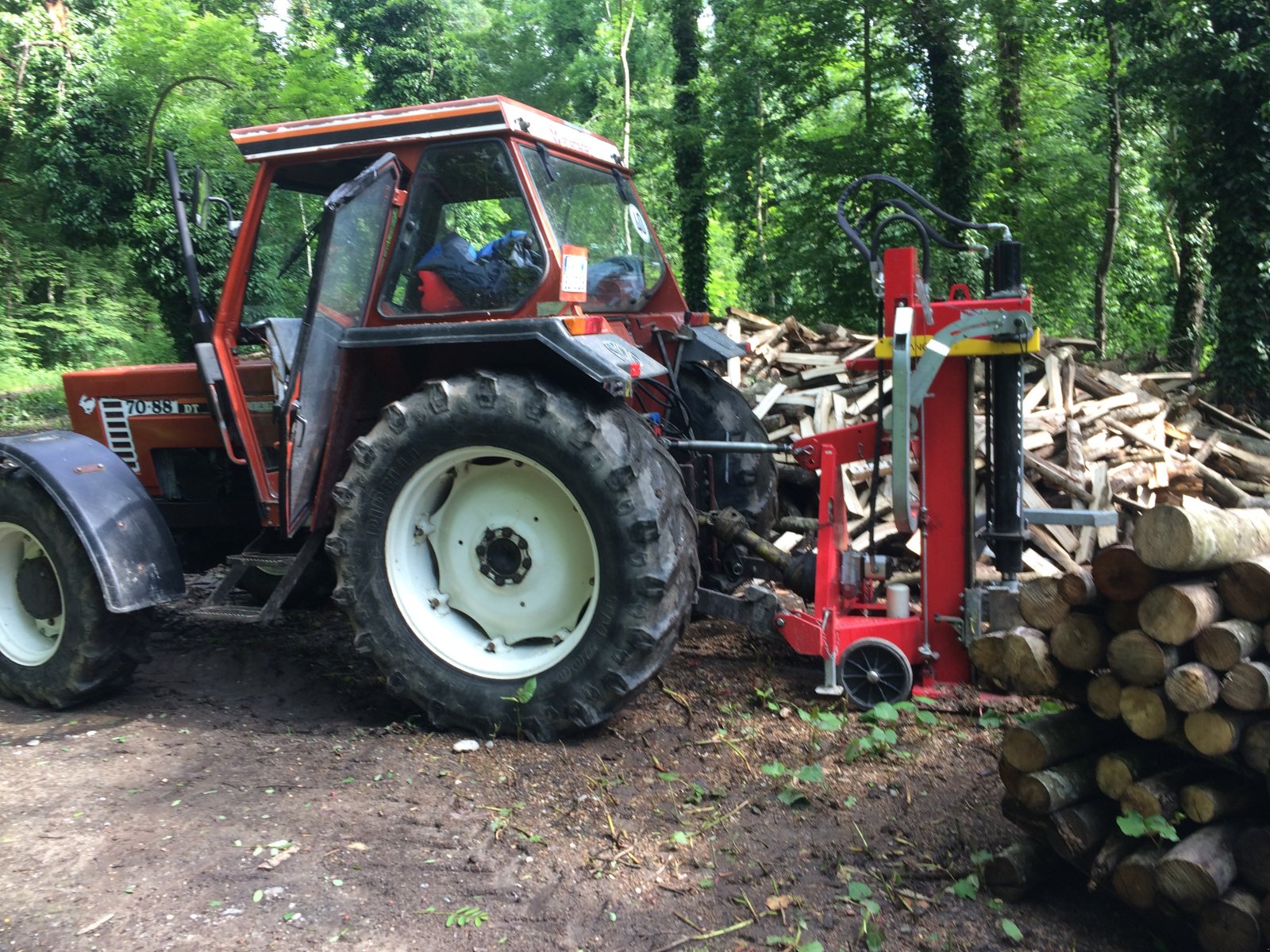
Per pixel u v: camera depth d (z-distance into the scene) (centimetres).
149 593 388
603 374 332
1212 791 219
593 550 356
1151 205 1573
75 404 482
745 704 385
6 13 1609
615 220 448
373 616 367
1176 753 239
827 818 291
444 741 360
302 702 411
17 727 388
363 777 330
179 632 512
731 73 1506
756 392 704
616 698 345
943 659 375
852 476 569
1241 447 728
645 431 355
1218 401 980
